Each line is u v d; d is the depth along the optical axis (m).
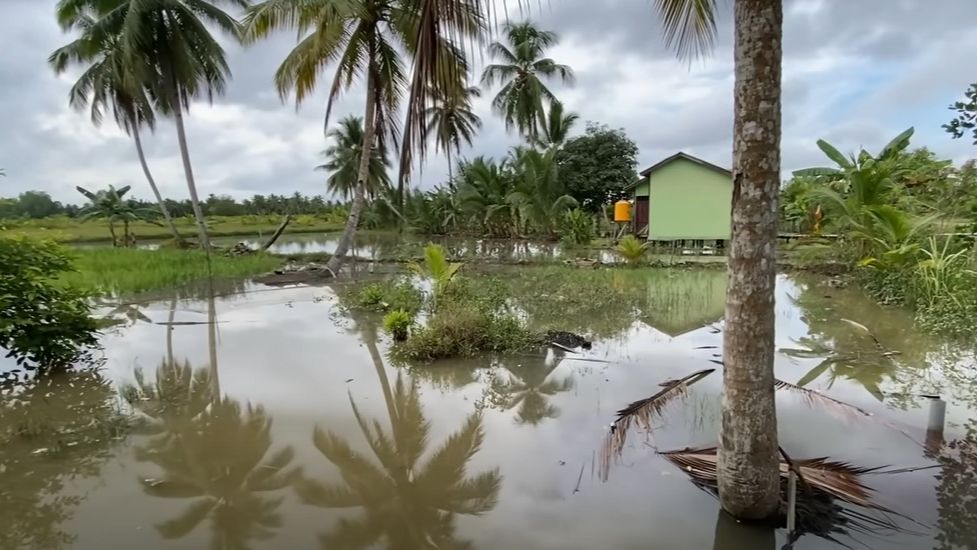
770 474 3.10
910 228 10.29
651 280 13.34
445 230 34.81
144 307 10.33
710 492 3.55
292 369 6.42
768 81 2.88
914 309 8.96
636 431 4.54
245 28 12.43
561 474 3.86
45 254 6.09
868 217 11.41
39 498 3.65
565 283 12.38
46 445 4.45
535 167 24.42
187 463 4.14
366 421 4.90
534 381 5.91
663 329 8.28
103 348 7.34
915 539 3.02
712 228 19.47
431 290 11.21
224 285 13.21
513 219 28.44
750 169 2.96
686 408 5.04
